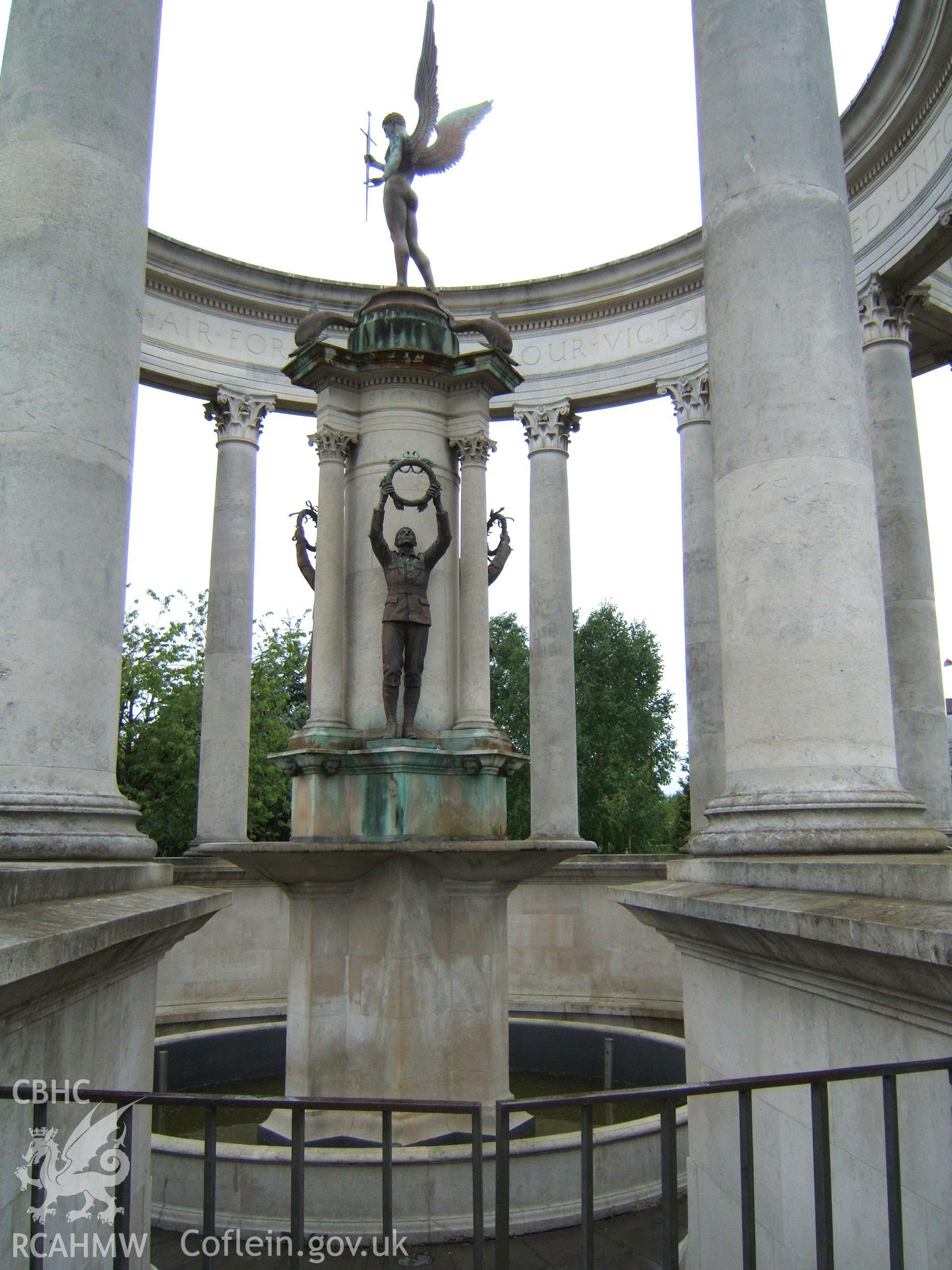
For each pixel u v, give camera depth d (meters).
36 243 10.20
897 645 25.98
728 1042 9.41
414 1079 15.14
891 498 26.75
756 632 9.88
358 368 17.56
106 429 10.31
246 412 35.22
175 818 52.03
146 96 11.49
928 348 33.91
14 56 10.85
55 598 9.68
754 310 10.34
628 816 73.19
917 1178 6.58
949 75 24.61
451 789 16.34
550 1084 20.78
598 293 36.25
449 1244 12.62
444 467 17.88
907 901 7.19
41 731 9.46
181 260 34.59
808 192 10.44
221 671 32.66
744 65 10.91
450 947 15.78
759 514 10.01
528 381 36.75
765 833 9.24
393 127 19.02
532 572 34.75
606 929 30.02
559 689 33.44
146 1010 10.15
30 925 6.81
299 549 18.52
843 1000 7.42
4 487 9.74
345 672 17.16
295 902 16.19
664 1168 5.50
